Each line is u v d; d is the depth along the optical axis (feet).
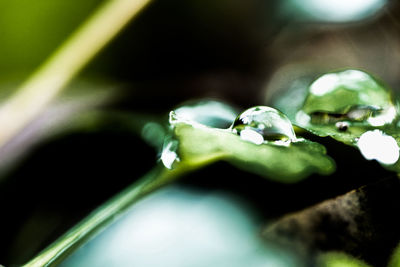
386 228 0.23
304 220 0.24
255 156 0.23
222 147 0.23
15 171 0.30
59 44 0.32
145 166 0.30
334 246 0.23
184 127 0.23
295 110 0.34
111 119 0.31
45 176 0.30
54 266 0.22
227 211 0.27
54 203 0.30
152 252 0.27
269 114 0.24
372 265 0.23
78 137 0.30
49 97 0.31
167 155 0.23
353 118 0.25
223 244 0.27
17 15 0.32
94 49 0.31
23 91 0.31
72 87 0.32
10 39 0.32
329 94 0.26
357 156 0.23
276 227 0.25
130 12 0.31
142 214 0.28
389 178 0.22
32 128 0.31
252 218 0.26
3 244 0.29
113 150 0.30
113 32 0.31
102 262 0.27
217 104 0.30
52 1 0.32
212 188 0.27
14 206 0.30
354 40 0.46
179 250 0.27
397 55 0.45
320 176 0.22
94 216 0.23
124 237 0.28
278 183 0.24
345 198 0.23
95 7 0.32
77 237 0.23
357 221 0.23
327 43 0.46
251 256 0.26
